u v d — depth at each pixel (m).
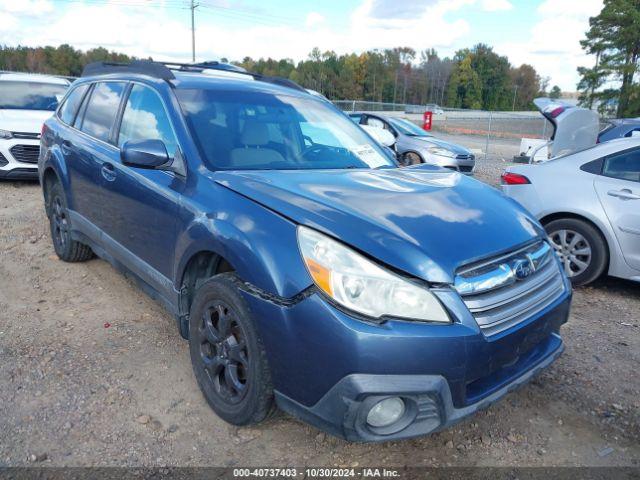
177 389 3.15
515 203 3.24
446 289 2.31
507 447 2.79
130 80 4.07
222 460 2.60
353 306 2.22
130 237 3.67
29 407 2.91
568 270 5.19
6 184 8.71
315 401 2.32
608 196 4.92
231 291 2.59
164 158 3.11
